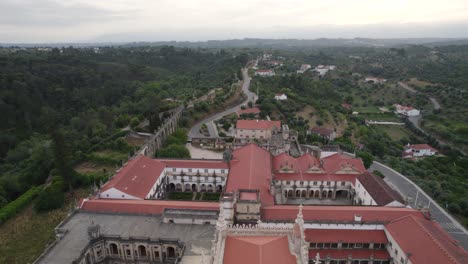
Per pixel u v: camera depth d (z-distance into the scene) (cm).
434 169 19200
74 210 10506
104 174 15350
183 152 16788
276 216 9956
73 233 9475
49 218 12719
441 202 14112
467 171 19500
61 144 13938
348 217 9919
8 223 12488
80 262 8450
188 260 8294
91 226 9088
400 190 15175
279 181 13750
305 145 18862
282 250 5684
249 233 6184
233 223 9725
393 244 9106
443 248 7994
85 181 14938
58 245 8938
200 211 10019
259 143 17675
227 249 5775
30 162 17712
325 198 13950
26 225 12300
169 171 14450
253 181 11556
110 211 10494
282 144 16688
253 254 5375
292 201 13712
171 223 9975
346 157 14700
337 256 9294
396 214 9962
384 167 18112
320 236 9538
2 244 11188
